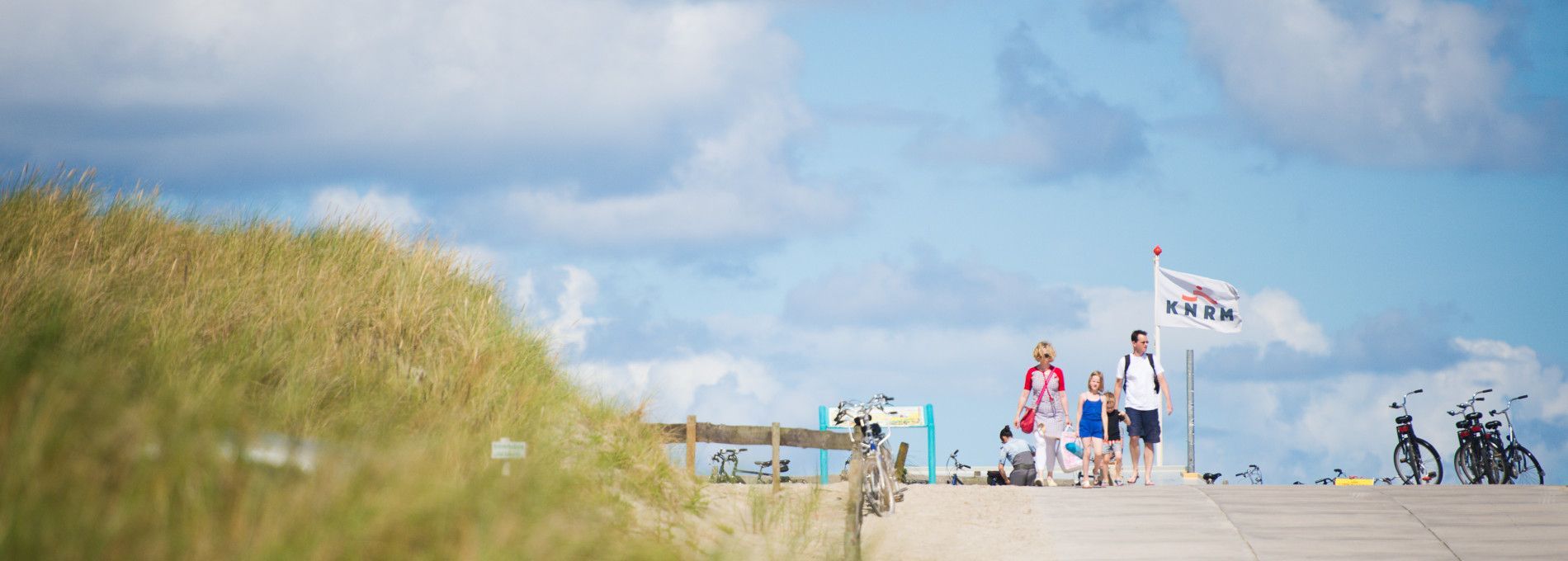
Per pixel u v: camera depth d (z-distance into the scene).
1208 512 13.55
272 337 11.05
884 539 11.97
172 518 6.45
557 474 9.19
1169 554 11.57
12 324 9.05
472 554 6.93
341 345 11.72
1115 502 14.28
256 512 6.61
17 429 6.64
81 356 8.46
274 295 12.27
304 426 8.95
